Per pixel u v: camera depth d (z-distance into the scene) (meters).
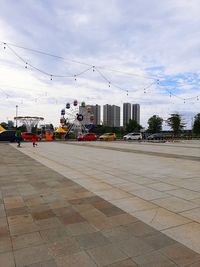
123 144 31.55
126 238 3.85
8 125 83.69
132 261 3.20
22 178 8.53
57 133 58.00
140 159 13.84
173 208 5.21
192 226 4.27
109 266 3.10
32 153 18.08
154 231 4.08
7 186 7.34
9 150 21.08
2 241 3.81
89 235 3.98
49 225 4.39
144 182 7.73
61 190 6.83
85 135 46.50
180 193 6.38
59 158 14.62
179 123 80.94
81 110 62.16
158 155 16.03
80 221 4.56
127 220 4.58
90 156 15.70
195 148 22.97
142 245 3.62
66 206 5.43
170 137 59.31
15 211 5.15
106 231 4.11
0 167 11.05
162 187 7.04
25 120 62.62
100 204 5.55
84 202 5.71
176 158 14.12
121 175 8.95
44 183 7.71
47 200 5.90
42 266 3.12
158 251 3.44
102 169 10.34
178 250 3.46
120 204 5.53
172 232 4.04
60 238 3.89
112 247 3.57
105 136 49.66
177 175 8.83
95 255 3.36
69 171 9.90
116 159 13.92
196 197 6.00
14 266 3.12
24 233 4.09
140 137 53.84
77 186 7.28
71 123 63.06
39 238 3.90
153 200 5.80
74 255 3.37
